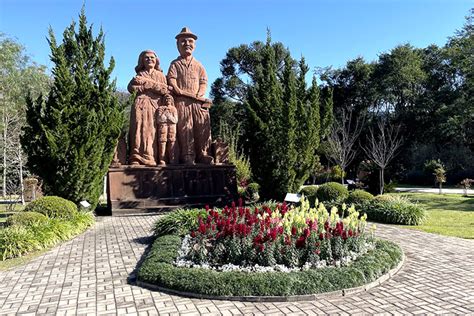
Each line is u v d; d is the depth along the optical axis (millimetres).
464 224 11156
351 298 5219
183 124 16141
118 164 14891
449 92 30891
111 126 13211
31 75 24625
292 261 5969
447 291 5461
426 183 29984
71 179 12258
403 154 31984
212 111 36531
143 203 14578
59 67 12414
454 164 30109
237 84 36406
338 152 24688
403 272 6395
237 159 23531
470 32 25062
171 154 15742
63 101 12305
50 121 12328
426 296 5270
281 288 5184
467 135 30125
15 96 23672
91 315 4828
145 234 10094
